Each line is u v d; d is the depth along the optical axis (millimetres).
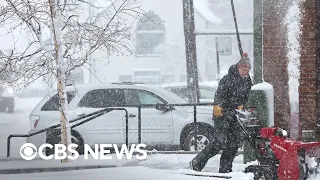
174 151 27109
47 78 23172
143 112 28562
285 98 23625
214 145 20969
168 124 28578
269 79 23875
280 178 18344
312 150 18531
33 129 28016
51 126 26500
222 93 20766
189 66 40406
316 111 23750
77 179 19344
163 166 23328
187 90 41406
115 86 29016
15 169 21438
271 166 18781
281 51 23875
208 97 42938
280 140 18531
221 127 20797
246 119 20266
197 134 28641
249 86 21031
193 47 40406
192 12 40344
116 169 21375
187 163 24000
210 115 28859
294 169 18078
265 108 23109
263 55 23969
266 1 23938
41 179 19453
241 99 20906
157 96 29125
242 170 21984
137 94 29000
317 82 23766
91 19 23625
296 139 23297
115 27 23078
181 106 28250
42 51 22719
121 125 28266
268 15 23953
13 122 52719
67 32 22906
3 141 36906
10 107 67312
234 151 20969
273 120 23141
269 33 23938
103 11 23719
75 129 27828
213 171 22453
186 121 28641
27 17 22359
